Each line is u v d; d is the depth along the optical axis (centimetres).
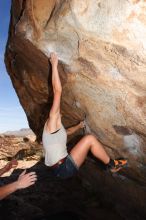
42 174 959
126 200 587
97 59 368
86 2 332
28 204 655
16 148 1470
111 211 651
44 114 597
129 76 355
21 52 483
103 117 447
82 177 775
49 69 447
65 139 396
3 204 606
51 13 371
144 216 547
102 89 402
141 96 368
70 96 479
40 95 563
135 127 412
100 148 401
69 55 390
